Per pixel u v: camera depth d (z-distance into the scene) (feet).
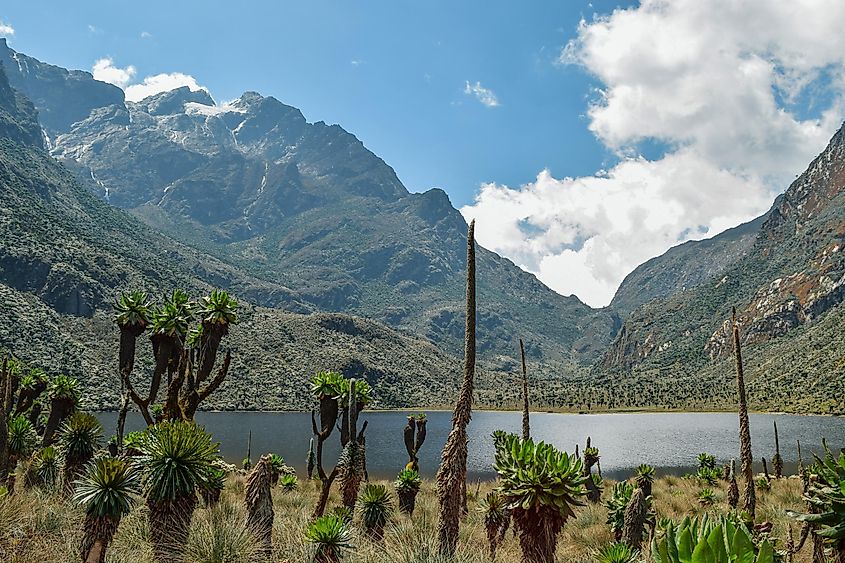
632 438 305.32
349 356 597.52
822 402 465.47
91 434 39.50
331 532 26.89
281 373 508.12
